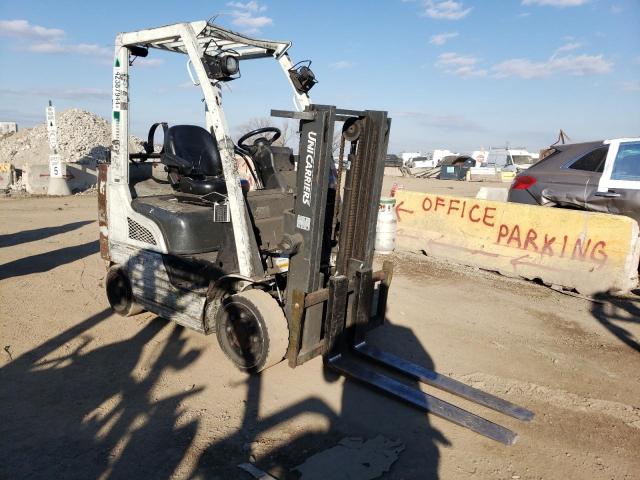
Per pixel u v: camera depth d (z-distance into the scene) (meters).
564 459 2.96
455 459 2.90
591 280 5.96
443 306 5.55
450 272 6.91
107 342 4.29
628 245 5.75
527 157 43.12
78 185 17.34
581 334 4.89
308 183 3.52
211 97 3.58
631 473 2.86
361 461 2.83
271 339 3.52
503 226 6.89
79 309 5.07
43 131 24.86
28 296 5.44
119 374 3.74
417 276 6.69
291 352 3.65
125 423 3.12
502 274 6.80
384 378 3.67
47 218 11.06
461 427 3.22
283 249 3.59
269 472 2.71
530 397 3.69
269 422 3.18
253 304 3.55
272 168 4.69
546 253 6.42
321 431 3.11
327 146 3.43
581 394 3.76
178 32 3.69
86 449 2.85
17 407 3.26
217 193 4.07
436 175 40.47
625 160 6.51
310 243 3.59
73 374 3.73
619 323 5.18
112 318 4.82
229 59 3.58
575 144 7.44
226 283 4.00
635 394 3.78
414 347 4.45
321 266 4.19
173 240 3.89
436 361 4.20
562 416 3.45
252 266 3.76
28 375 3.70
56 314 4.91
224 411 3.29
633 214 6.38
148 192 4.62
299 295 3.53
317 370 3.89
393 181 31.73
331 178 4.43
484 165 46.25
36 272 6.43
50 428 3.04
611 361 4.32
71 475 2.63
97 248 7.95
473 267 7.11
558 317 5.32
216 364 3.93
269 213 4.31
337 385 3.68
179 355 4.07
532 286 6.36
